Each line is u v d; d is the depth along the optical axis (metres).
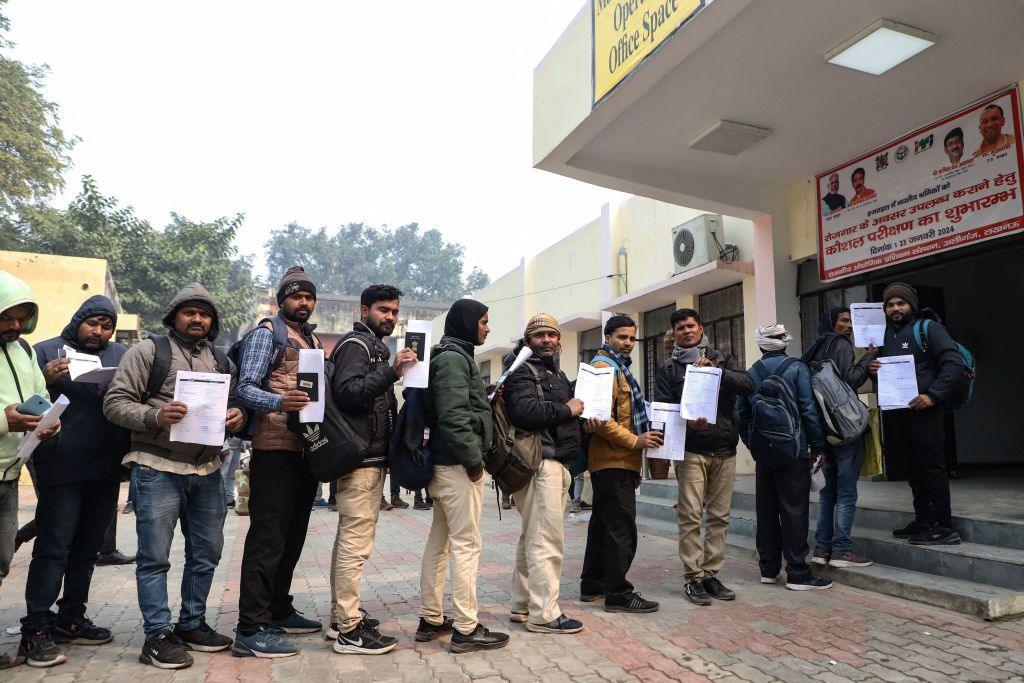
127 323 19.03
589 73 6.35
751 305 8.83
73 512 3.50
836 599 4.47
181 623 3.54
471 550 3.61
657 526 7.14
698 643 3.65
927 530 4.77
